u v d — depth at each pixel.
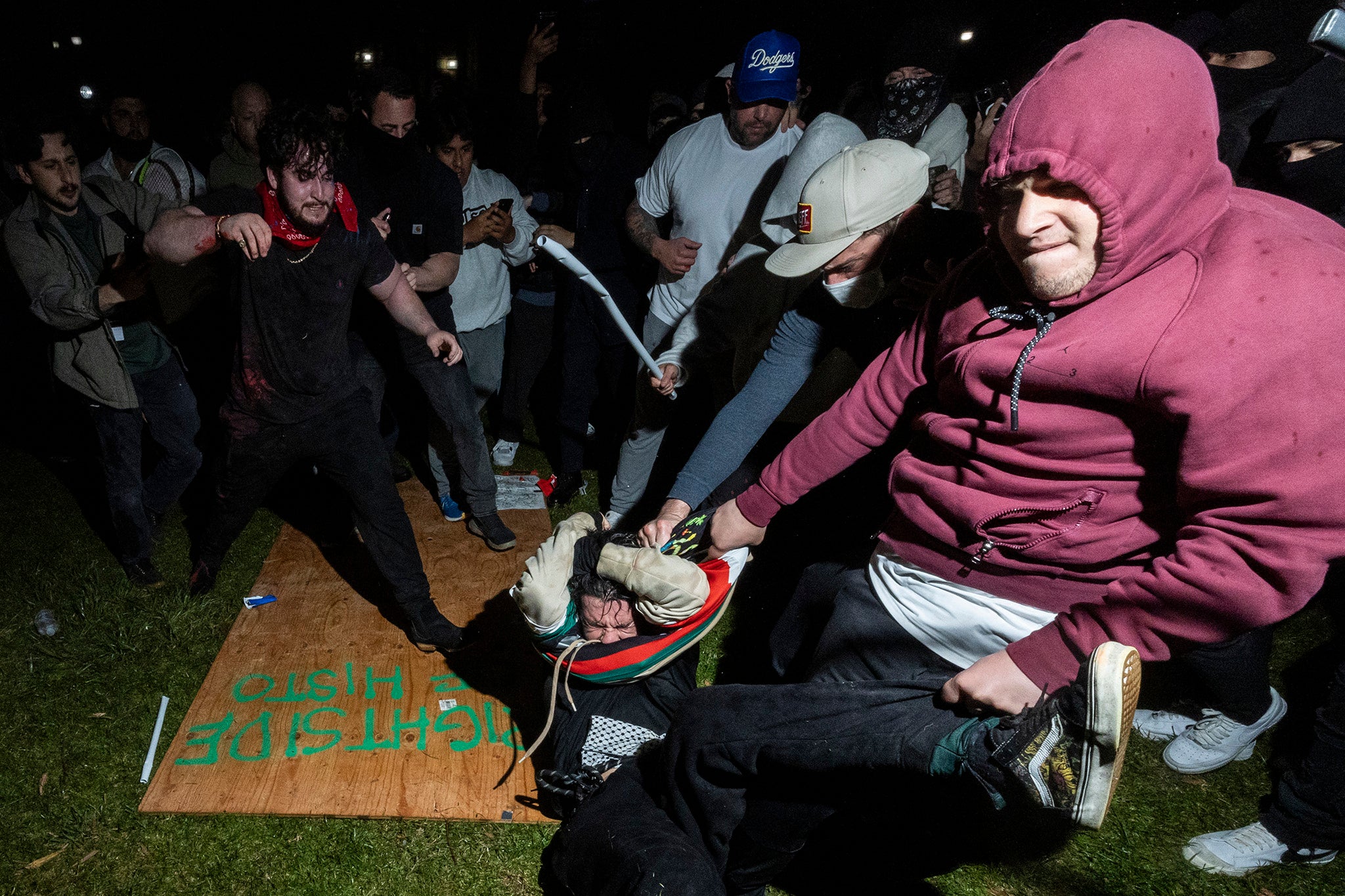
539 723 2.77
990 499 1.64
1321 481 1.24
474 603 3.38
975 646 1.77
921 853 2.39
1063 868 2.38
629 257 3.94
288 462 2.78
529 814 2.43
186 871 2.23
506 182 4.08
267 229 2.37
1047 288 1.38
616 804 2.02
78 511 3.85
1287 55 3.10
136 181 4.19
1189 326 1.29
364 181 3.20
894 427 1.93
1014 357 1.49
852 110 3.95
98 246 2.84
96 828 2.33
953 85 4.84
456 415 3.47
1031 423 1.50
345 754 2.60
